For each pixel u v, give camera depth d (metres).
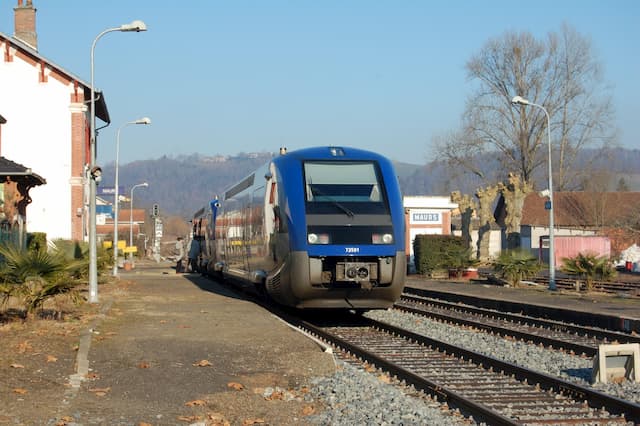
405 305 24.53
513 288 31.38
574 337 17.08
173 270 52.91
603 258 30.08
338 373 11.36
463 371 12.11
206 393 9.99
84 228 42.28
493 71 58.84
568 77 58.16
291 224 17.73
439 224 55.19
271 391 10.10
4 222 25.31
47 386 10.07
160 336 15.16
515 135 58.72
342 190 18.11
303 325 18.47
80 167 41.16
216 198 35.78
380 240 17.55
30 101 41.03
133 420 8.48
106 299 23.78
